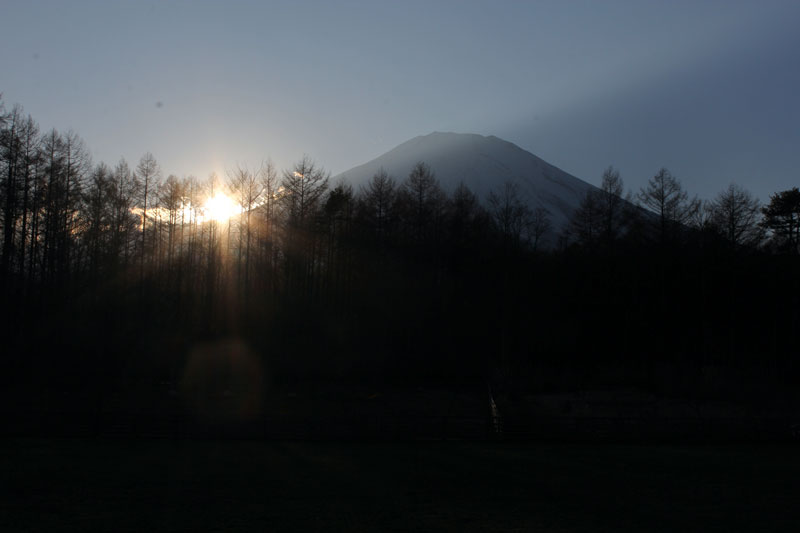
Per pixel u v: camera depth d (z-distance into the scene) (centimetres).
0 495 1783
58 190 4925
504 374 5250
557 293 6353
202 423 2909
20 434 2858
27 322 4878
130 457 2394
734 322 5712
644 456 2628
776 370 5266
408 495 1884
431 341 5881
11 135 4500
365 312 6069
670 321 5853
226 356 5362
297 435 2948
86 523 1527
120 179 5706
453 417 3083
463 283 6341
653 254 5916
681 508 1769
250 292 6059
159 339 5431
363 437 2969
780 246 5947
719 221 5784
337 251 6356
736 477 2197
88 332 5156
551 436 3050
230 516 1619
